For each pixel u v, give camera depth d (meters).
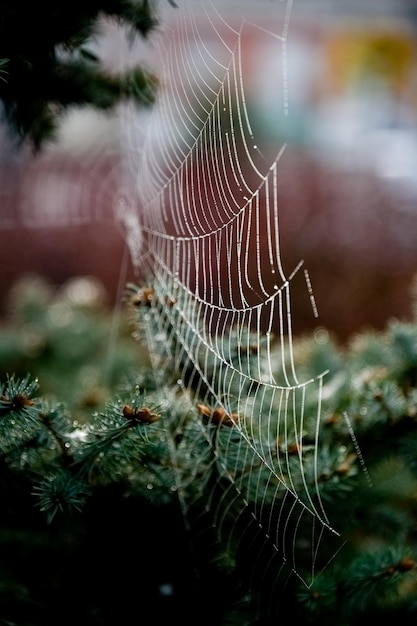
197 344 0.59
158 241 0.69
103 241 1.52
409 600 0.58
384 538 0.63
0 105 0.67
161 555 0.58
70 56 0.65
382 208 1.59
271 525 0.57
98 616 0.55
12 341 0.90
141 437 0.53
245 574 0.57
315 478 0.53
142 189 0.79
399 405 0.59
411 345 0.67
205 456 0.56
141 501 0.57
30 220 1.57
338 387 0.64
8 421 0.52
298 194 1.62
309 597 0.55
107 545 0.58
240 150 1.07
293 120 2.15
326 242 1.52
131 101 0.71
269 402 0.59
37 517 0.57
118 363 0.81
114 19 0.62
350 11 2.56
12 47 0.56
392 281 1.43
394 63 2.41
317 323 1.33
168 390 0.59
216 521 0.58
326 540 0.61
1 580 0.57
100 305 1.18
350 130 2.32
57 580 0.57
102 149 1.52
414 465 0.60
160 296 0.59
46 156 1.55
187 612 0.56
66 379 0.83
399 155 2.04
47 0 0.57
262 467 0.55
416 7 2.61
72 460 0.54
